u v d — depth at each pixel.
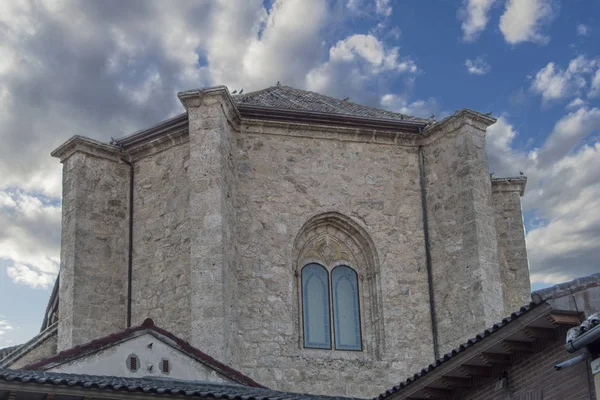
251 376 27.91
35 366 19.69
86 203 30.48
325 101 34.56
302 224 29.91
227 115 29.47
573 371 15.72
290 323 28.88
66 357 20.05
